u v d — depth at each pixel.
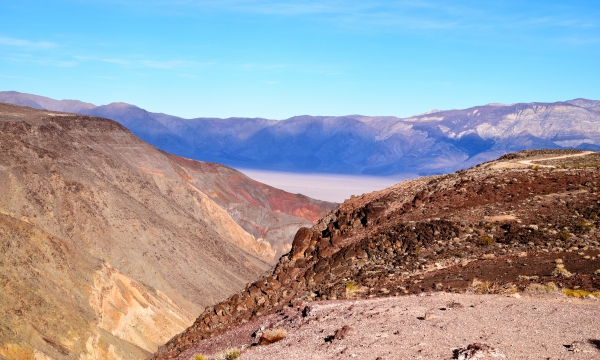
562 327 16.19
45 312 58.88
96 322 65.62
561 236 27.69
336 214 38.12
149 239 101.25
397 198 36.75
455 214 32.12
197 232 123.44
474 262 26.78
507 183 35.53
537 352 14.35
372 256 30.72
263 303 31.11
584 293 20.41
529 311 18.06
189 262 104.06
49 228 89.25
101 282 72.69
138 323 73.44
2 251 62.81
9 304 55.62
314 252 33.72
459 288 23.48
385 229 32.38
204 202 147.12
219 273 108.56
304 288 30.25
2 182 90.25
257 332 24.06
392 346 15.99
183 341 31.45
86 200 98.81
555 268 24.14
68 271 68.81
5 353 49.72
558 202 31.72
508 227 29.59
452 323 17.42
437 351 15.08
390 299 22.39
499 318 17.56
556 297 20.16
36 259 66.19
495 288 22.59
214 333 29.98
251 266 124.25
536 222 29.86
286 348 18.33
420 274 26.77
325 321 20.70
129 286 78.31
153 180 140.25
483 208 32.59
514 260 26.05
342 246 32.69
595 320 16.61
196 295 96.19
